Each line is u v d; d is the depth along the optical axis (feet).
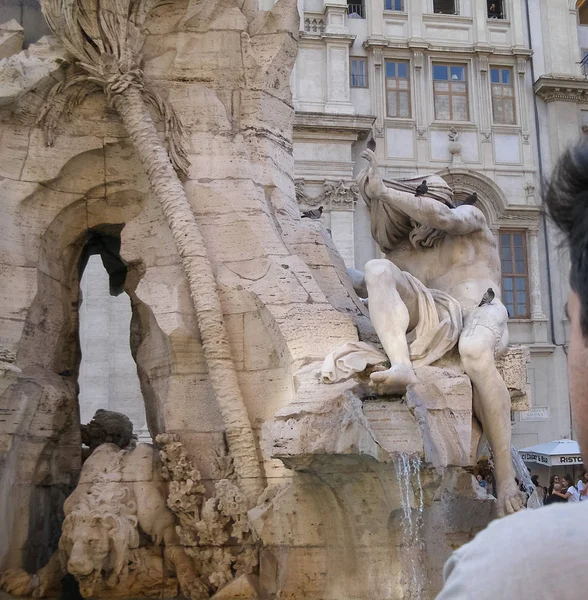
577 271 3.53
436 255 22.57
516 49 96.37
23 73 23.07
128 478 21.16
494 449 19.02
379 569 17.84
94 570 19.81
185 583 20.38
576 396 3.63
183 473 20.94
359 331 21.79
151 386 23.35
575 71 97.81
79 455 25.26
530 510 3.22
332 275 23.70
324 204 87.35
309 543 18.54
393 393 17.63
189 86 24.45
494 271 22.36
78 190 24.38
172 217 22.24
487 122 95.35
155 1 24.18
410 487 16.42
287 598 18.38
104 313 53.98
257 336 21.61
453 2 98.68
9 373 20.94
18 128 23.72
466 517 19.10
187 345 22.08
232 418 20.67
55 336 24.36
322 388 17.79
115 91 23.25
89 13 23.16
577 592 2.81
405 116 94.02
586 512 3.05
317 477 18.08
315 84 90.27
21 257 23.11
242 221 22.88
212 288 21.66
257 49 25.40
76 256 25.59
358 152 90.74
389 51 94.22
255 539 19.45
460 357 19.38
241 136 24.29
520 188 94.58
